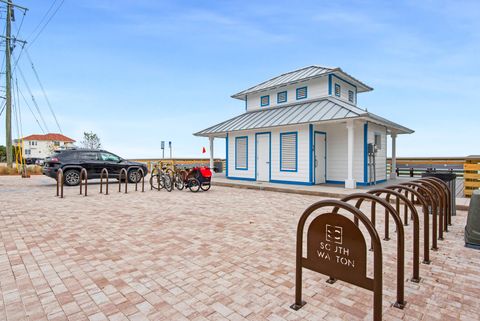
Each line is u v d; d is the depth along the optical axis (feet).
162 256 14.28
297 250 9.43
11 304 9.72
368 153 41.81
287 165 45.39
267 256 14.29
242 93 60.03
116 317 8.95
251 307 9.52
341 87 51.31
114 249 15.29
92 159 47.39
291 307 9.48
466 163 32.24
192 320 8.77
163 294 10.43
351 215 23.62
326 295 10.32
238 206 28.09
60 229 19.24
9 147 69.67
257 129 46.85
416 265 11.30
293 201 31.27
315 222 9.04
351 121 37.52
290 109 48.65
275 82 57.21
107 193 36.37
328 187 39.47
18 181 53.21
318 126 44.34
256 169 50.01
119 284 11.23
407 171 62.34
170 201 31.07
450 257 14.17
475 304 9.73
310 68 58.39
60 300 10.00
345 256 8.35
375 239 7.69
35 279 11.67
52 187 43.80
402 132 53.93
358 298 10.11
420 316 9.00
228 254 14.56
